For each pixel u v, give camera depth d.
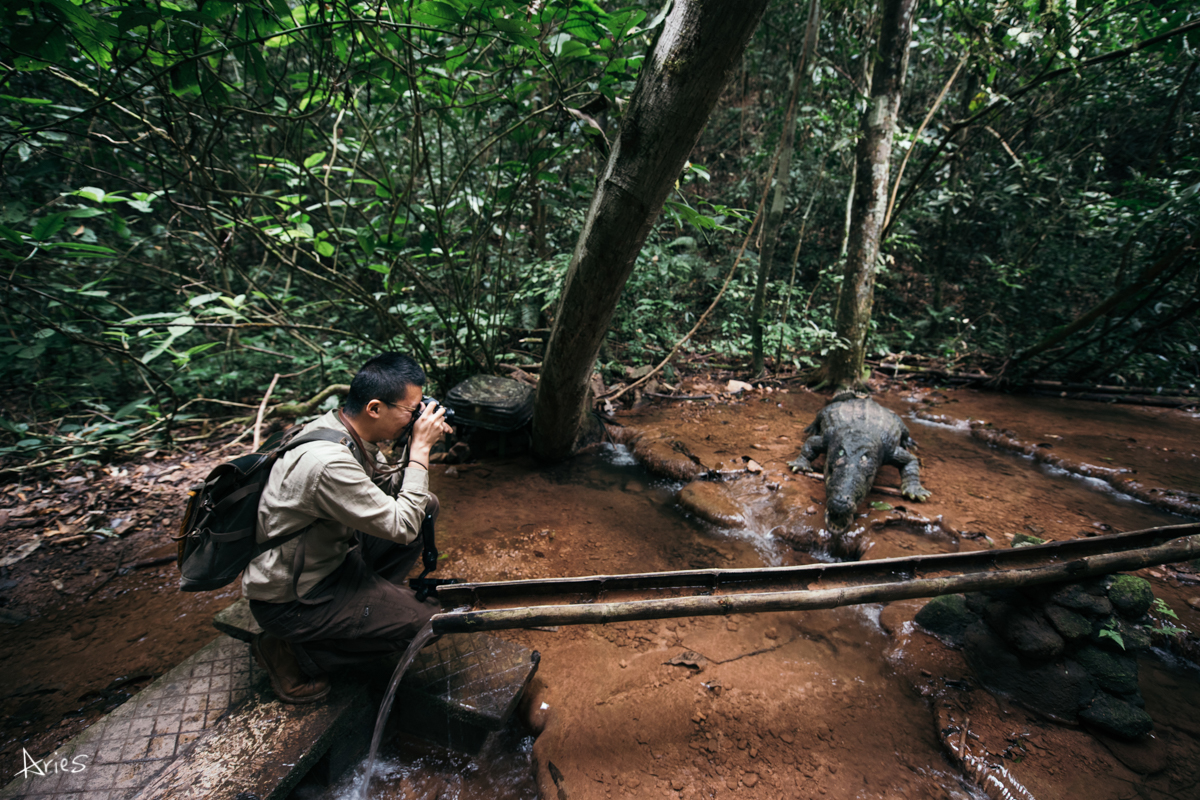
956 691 2.39
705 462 4.53
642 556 3.44
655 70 2.65
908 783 2.03
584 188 5.04
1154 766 2.04
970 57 6.15
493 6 3.05
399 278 5.38
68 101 4.57
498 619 2.03
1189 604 2.88
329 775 2.04
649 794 1.96
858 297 6.18
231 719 1.97
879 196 5.88
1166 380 6.40
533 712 2.31
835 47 7.43
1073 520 3.70
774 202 6.00
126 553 3.52
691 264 7.67
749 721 2.27
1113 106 7.48
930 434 5.41
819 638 2.77
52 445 4.70
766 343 6.93
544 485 4.39
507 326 6.31
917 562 2.39
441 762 2.19
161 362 6.13
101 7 3.10
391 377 1.92
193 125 3.47
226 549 1.77
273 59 5.45
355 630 1.93
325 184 4.11
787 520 3.71
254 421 5.40
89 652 2.70
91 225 5.74
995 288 7.86
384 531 1.82
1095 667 2.26
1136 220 5.80
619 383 6.33
